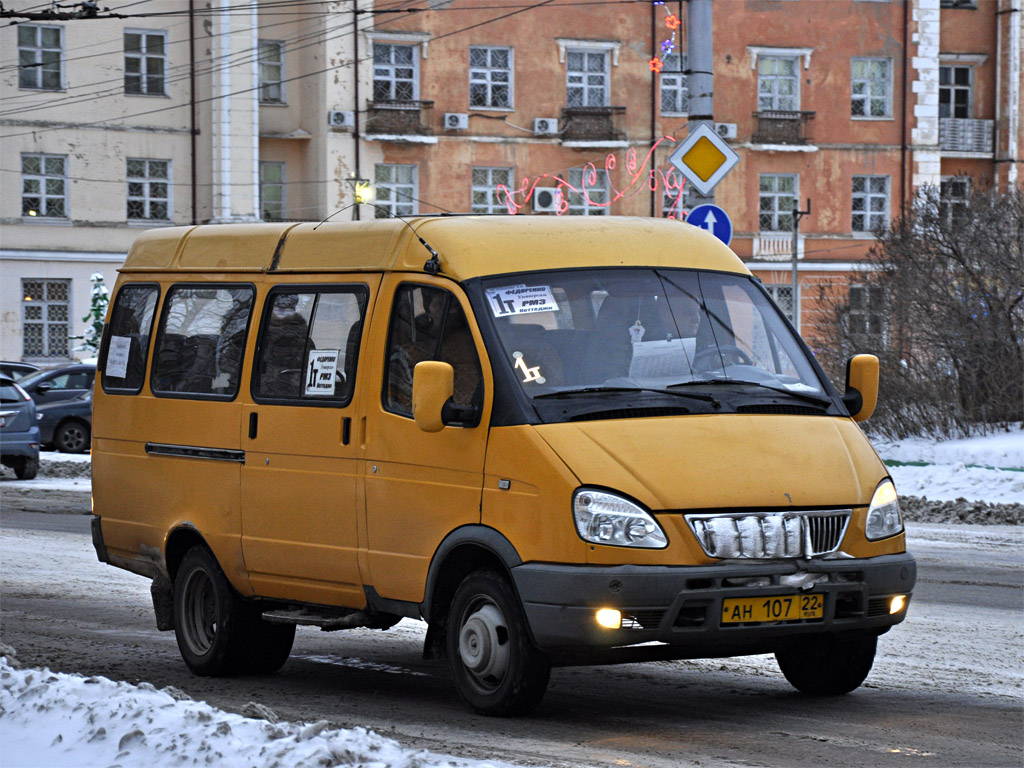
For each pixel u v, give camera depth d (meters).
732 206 74.50
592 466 10.12
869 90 76.06
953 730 10.36
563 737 10.09
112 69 67.44
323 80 69.56
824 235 75.44
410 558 11.18
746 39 74.50
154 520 13.77
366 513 11.55
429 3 70.62
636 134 73.25
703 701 11.48
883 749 9.73
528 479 10.31
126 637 15.17
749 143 74.50
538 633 10.16
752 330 11.69
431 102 70.62
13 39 66.12
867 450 11.05
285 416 12.36
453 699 11.74
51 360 67.19
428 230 11.69
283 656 13.16
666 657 10.38
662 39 73.25
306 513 12.10
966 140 78.69
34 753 8.98
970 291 36.22
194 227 14.16
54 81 66.88
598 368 10.93
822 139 75.31
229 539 12.84
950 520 26.19
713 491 10.10
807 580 10.20
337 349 12.05
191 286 13.76
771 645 10.81
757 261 74.62
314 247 12.63
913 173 76.25
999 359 35.31
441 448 10.98
